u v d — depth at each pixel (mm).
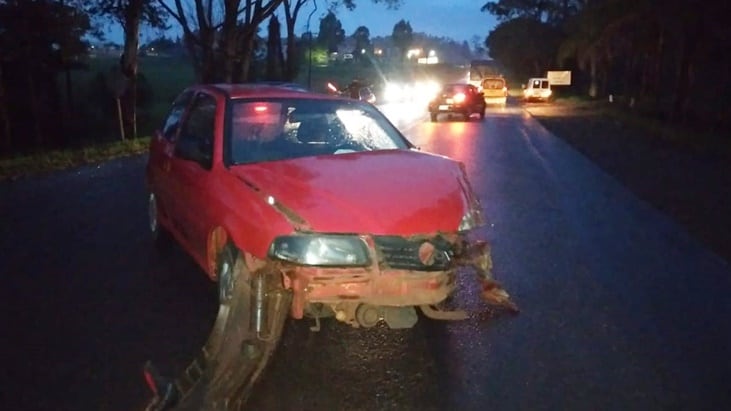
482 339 6484
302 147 7332
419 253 5781
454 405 5246
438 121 37062
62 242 9766
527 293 7777
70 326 6688
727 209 12688
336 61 118812
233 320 6164
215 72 30938
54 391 5375
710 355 6199
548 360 6059
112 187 14695
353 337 6465
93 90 36062
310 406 5180
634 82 56344
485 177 16219
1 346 6223
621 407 5258
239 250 6246
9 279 8102
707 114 37156
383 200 5969
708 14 31281
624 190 14711
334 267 5672
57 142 27938
